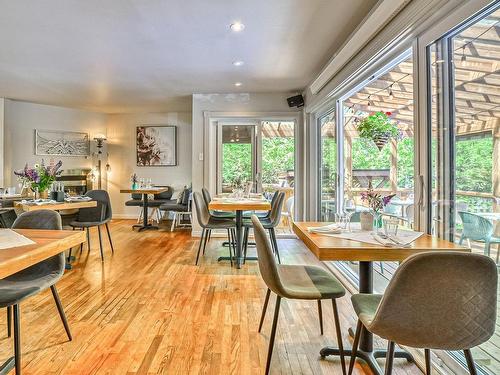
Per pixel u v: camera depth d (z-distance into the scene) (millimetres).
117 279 3311
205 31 3078
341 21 2879
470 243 1697
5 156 5883
